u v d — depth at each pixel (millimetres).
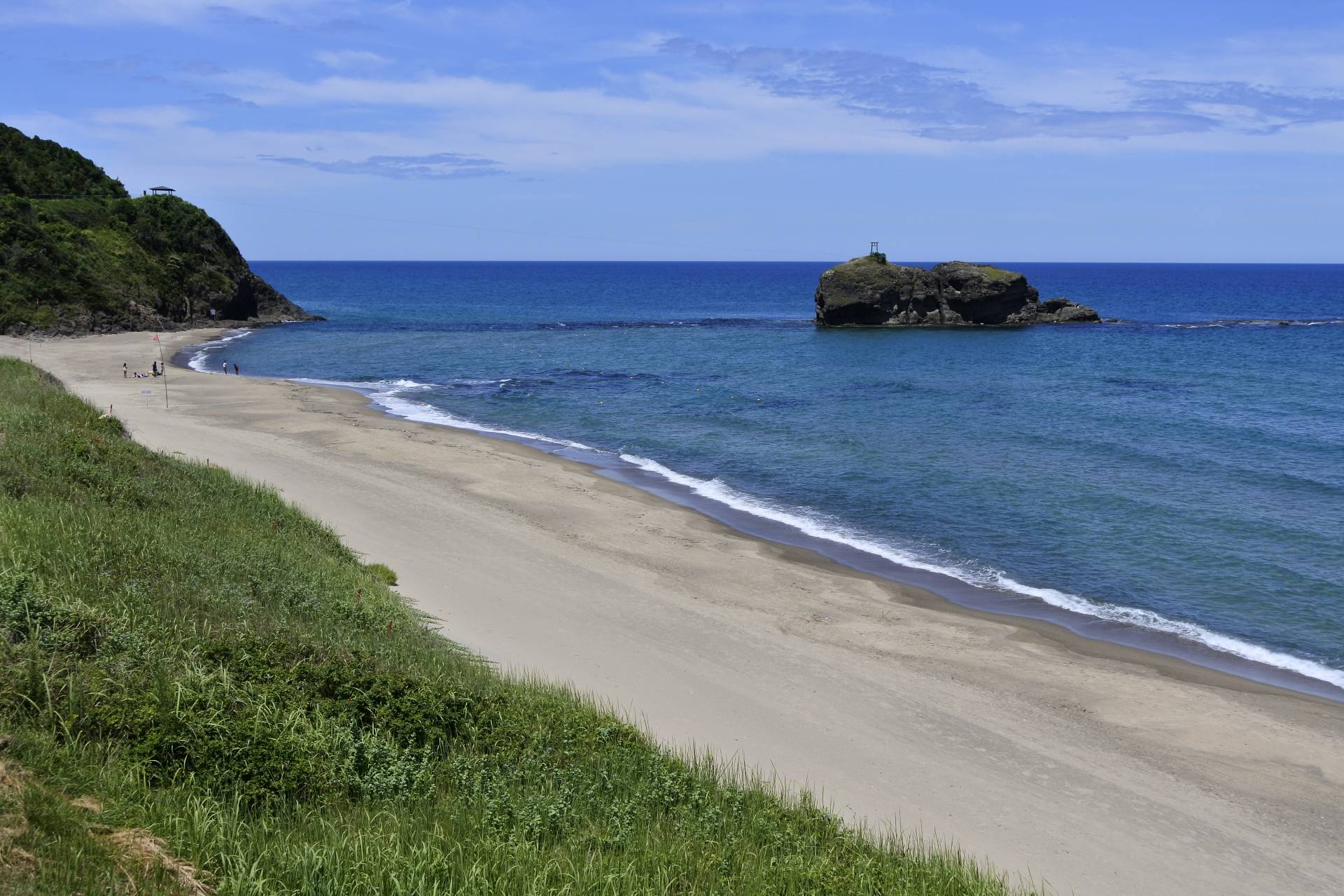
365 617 16625
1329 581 25094
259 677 11945
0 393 27438
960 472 36875
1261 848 13672
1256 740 17062
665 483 36312
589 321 120812
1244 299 170750
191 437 38781
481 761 11672
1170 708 18250
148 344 81688
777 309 153000
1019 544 28500
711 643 20078
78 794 8273
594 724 13883
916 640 21234
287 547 20297
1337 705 18672
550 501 32062
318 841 8805
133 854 7605
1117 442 42062
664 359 77375
